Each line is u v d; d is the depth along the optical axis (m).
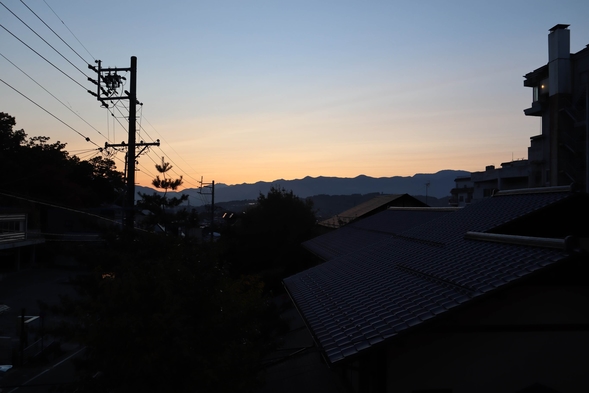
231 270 35.12
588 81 35.28
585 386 7.35
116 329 7.52
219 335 8.65
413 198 34.81
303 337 16.06
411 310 7.14
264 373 12.12
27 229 39.78
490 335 7.30
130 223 17.06
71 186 48.06
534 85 41.62
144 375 7.59
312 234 37.03
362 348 6.44
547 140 38.69
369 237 21.20
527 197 11.61
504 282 6.75
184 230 19.67
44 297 31.36
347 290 9.84
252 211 37.81
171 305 7.84
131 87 17.58
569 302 7.43
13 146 48.91
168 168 20.34
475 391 7.20
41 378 18.14
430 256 9.95
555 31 37.25
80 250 14.91
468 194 59.31
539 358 7.32
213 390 7.83
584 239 10.02
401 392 7.16
